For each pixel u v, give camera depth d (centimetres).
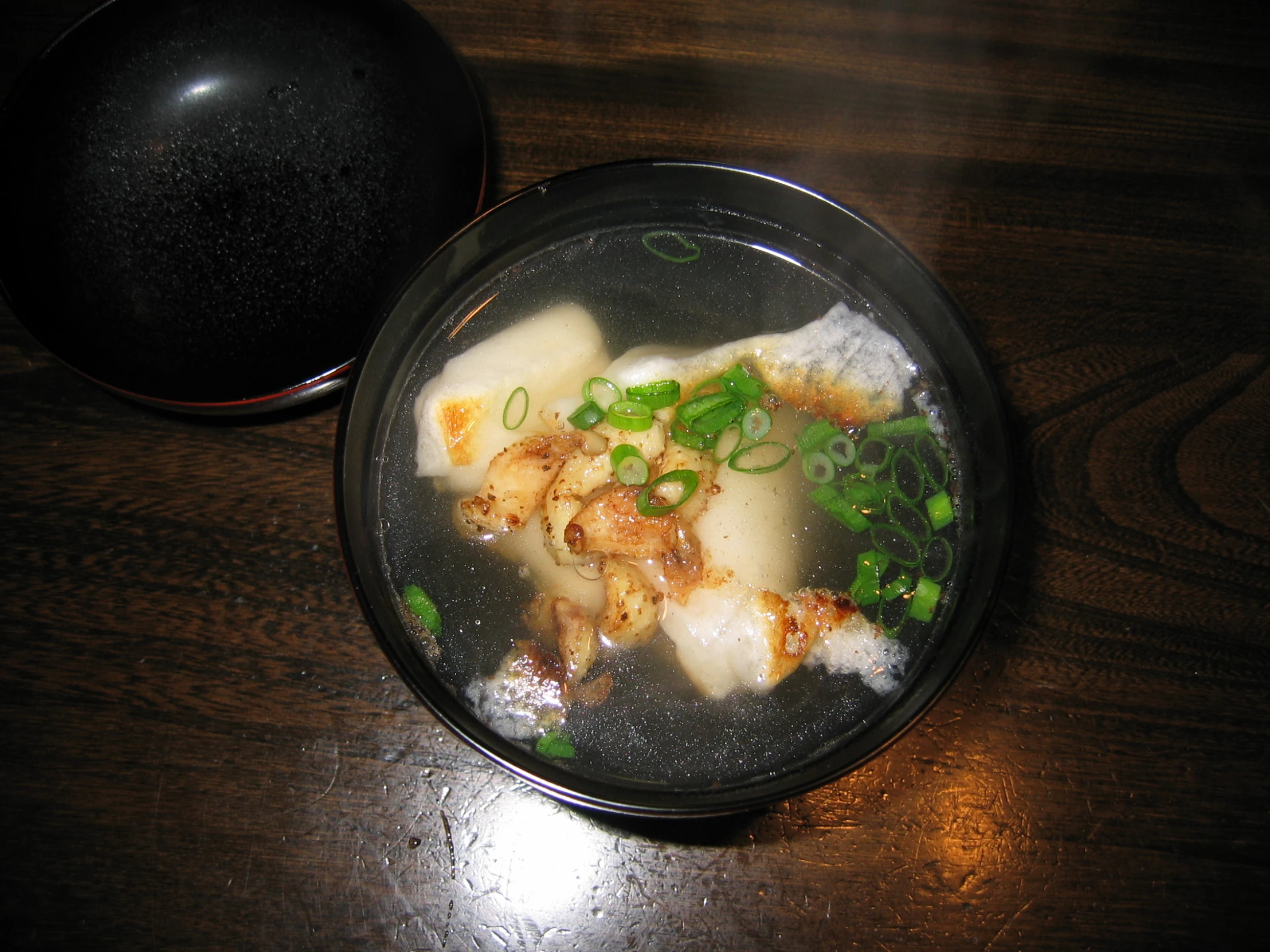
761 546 21
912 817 21
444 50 24
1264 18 27
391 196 24
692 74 26
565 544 20
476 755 21
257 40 26
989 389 19
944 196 25
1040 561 23
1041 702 22
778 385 22
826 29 26
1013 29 27
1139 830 21
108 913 20
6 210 23
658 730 20
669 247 22
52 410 23
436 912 20
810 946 20
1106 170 26
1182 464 23
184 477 23
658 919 20
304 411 23
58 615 22
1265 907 21
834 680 20
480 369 21
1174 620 22
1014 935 20
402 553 21
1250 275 25
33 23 26
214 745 21
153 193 25
